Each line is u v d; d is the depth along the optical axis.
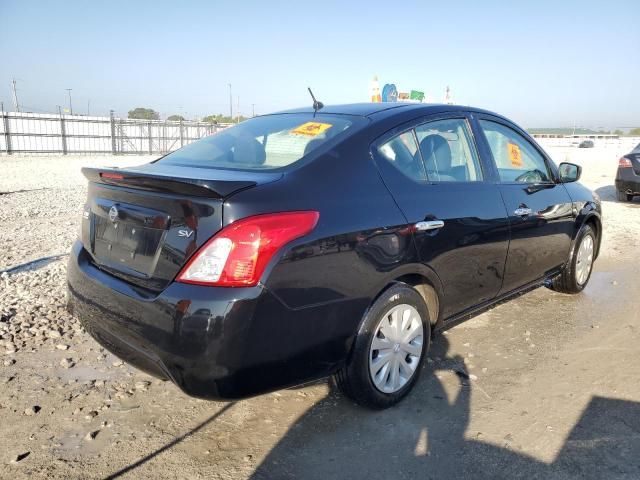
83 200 12.33
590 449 2.81
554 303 5.14
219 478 2.57
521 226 4.04
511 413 3.16
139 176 2.62
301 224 2.57
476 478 2.59
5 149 32.19
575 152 37.16
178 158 3.55
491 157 3.97
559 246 4.77
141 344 2.59
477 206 3.61
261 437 2.90
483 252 3.68
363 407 3.16
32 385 3.40
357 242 2.79
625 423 3.06
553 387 3.48
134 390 3.38
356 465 2.68
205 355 2.37
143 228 2.69
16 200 11.88
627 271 6.41
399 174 3.20
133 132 37.41
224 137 3.71
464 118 3.88
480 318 4.72
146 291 2.60
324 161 2.91
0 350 3.87
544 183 4.57
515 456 2.75
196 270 2.44
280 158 3.06
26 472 2.58
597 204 5.41
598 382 3.56
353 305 2.81
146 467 2.64
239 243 2.41
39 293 5.09
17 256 6.62
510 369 3.74
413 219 3.11
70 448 2.78
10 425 2.97
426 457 2.75
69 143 34.72
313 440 2.88
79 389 3.38
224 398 2.46
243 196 2.47
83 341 4.07
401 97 13.40
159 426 3.00
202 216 2.46
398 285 3.08
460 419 3.09
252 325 2.41
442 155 3.58
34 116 32.94
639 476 2.60
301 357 2.63
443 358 3.90
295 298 2.54
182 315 2.40
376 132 3.21
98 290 2.85
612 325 4.59
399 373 3.20
